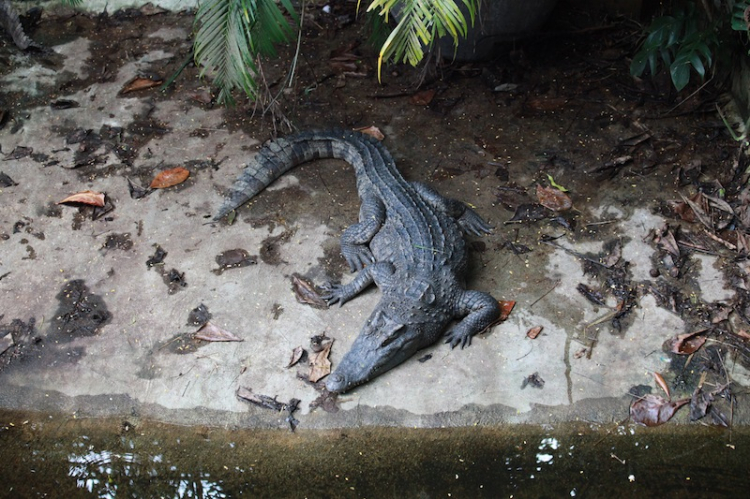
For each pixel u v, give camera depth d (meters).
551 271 5.68
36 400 5.37
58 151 6.15
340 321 5.53
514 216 5.89
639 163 6.08
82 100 6.39
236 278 5.67
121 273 5.69
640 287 5.62
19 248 5.77
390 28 6.42
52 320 5.55
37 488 5.18
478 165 6.10
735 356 5.41
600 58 6.57
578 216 5.88
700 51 6.04
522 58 6.54
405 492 5.14
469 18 6.23
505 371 5.39
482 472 5.18
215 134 6.24
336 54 6.63
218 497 5.14
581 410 5.30
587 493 5.12
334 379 5.30
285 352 5.44
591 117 6.29
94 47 6.69
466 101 6.38
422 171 6.08
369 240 5.78
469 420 5.28
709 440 5.24
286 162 6.05
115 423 5.31
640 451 5.22
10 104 6.36
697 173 6.02
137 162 6.11
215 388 5.36
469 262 5.72
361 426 5.27
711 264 5.68
